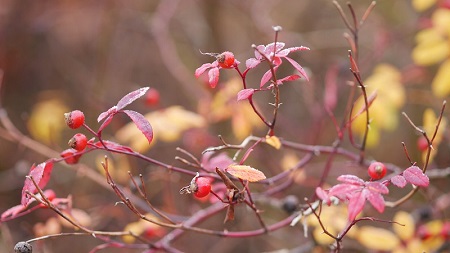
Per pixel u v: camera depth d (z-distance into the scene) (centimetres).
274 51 143
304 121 366
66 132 370
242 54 387
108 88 397
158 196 327
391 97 261
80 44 413
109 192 337
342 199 151
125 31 409
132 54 409
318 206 191
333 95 266
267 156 298
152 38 391
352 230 212
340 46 395
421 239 212
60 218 209
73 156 161
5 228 247
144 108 359
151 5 424
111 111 150
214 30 375
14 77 397
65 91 405
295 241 296
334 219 205
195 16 402
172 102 395
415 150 353
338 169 315
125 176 263
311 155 210
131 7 415
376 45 341
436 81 253
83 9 396
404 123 365
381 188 132
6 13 389
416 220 235
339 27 419
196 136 274
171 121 237
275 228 185
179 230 207
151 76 410
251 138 178
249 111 249
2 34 388
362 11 396
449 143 251
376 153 365
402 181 136
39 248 210
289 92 390
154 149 348
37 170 154
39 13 392
